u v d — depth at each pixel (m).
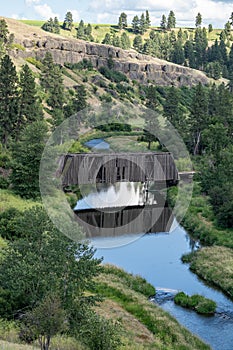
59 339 23.52
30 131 59.97
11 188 59.53
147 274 40.81
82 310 24.28
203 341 30.66
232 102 104.81
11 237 41.72
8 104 81.50
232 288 38.91
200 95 97.44
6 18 176.62
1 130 80.00
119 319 30.91
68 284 24.53
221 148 78.31
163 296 37.59
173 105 102.81
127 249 44.31
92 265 25.20
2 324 24.92
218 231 53.66
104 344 22.91
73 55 165.25
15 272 25.50
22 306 26.53
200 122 95.25
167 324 31.88
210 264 43.41
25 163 57.34
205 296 38.03
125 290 36.28
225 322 33.97
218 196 59.53
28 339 23.56
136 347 26.52
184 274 41.91
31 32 170.00
